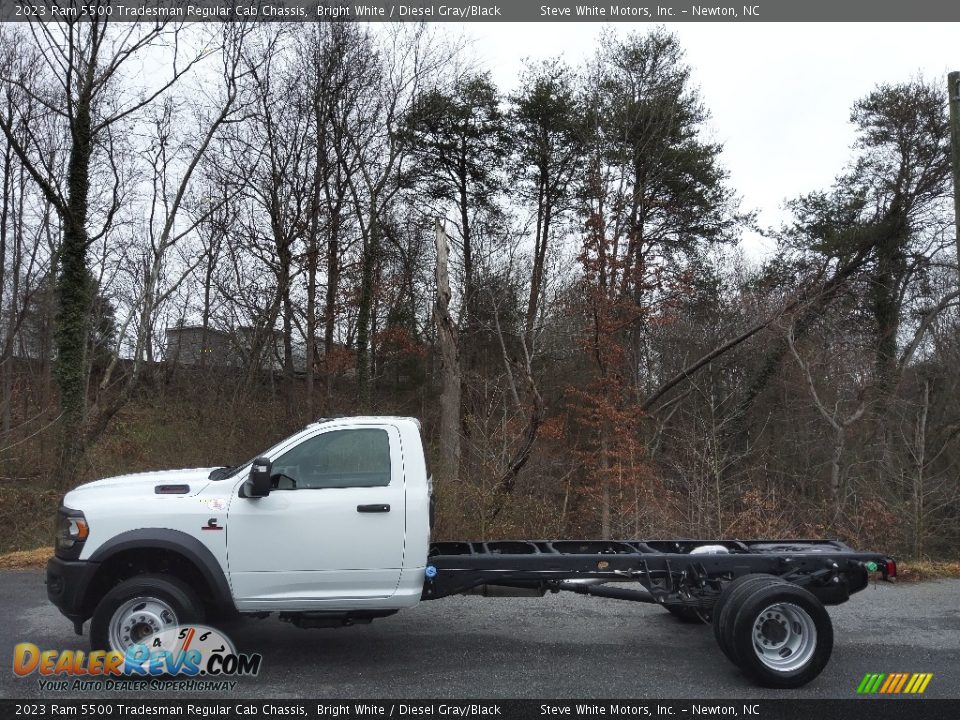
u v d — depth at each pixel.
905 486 13.62
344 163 25.55
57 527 5.87
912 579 8.93
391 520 5.81
